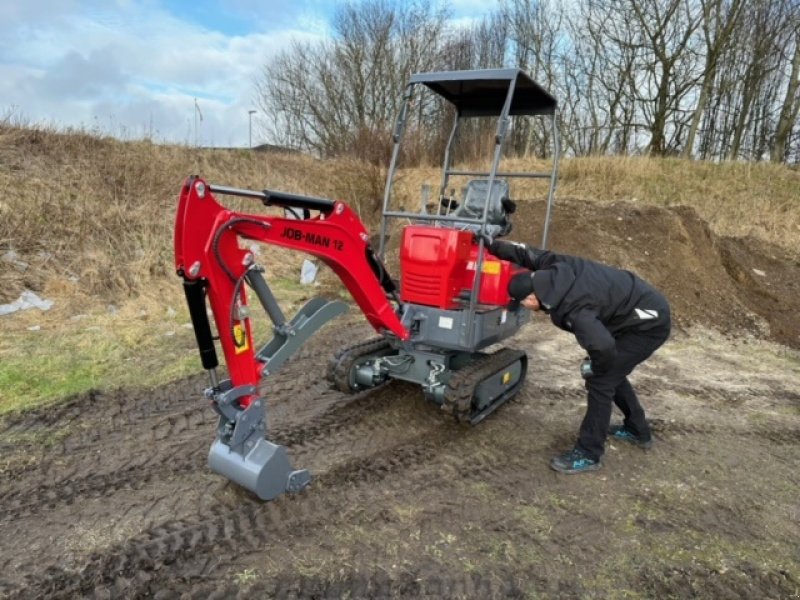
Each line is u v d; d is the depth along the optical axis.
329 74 23.23
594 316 3.30
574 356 6.01
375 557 2.77
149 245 7.66
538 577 2.70
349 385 4.22
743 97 20.86
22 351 5.17
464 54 24.56
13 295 6.12
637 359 3.54
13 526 2.91
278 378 5.05
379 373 4.28
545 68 23.28
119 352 5.33
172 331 5.98
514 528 3.06
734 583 2.74
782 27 18.86
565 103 23.17
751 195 12.32
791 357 6.39
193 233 2.58
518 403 4.73
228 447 3.05
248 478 2.99
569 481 3.57
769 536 3.12
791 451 4.11
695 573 2.79
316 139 23.95
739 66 20.19
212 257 2.67
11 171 7.86
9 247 6.65
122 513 3.03
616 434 4.17
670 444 4.14
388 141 13.34
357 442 3.93
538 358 5.91
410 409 4.47
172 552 2.74
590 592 2.63
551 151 23.42
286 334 3.06
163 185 9.27
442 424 4.25
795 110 19.23
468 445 3.96
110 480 3.34
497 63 24.92
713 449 4.09
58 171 8.35
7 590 2.47
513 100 4.74
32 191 7.62
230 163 11.35
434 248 3.90
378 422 4.24
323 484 3.37
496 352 4.55
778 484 3.66
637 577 2.74
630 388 3.96
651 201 11.98
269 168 11.90
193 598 2.46
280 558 2.73
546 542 2.96
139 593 2.48
